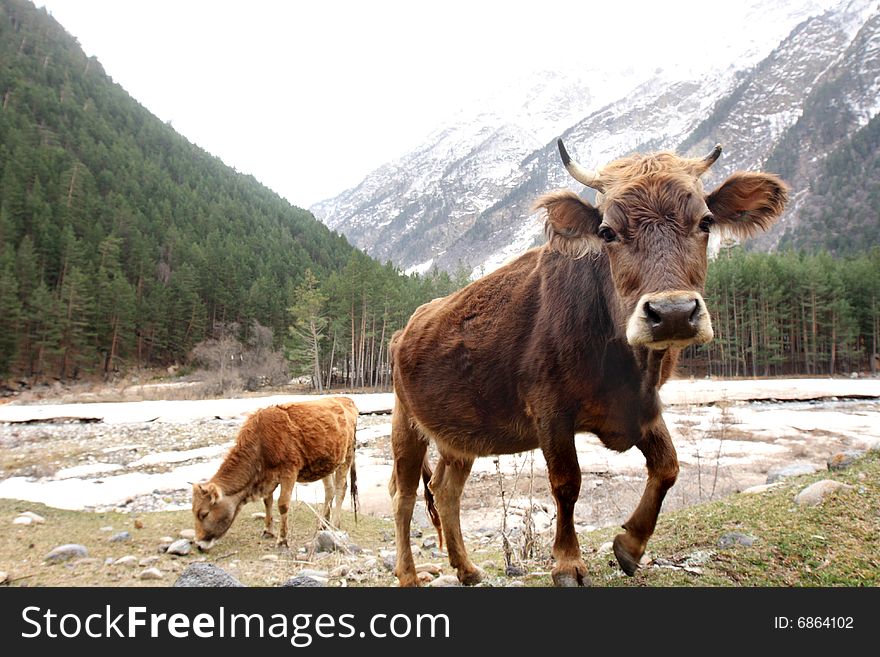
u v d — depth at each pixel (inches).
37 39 6643.7
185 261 3376.0
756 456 619.5
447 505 241.9
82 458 682.8
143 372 2805.1
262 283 3390.7
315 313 2628.0
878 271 3110.2
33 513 366.0
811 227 6988.2
